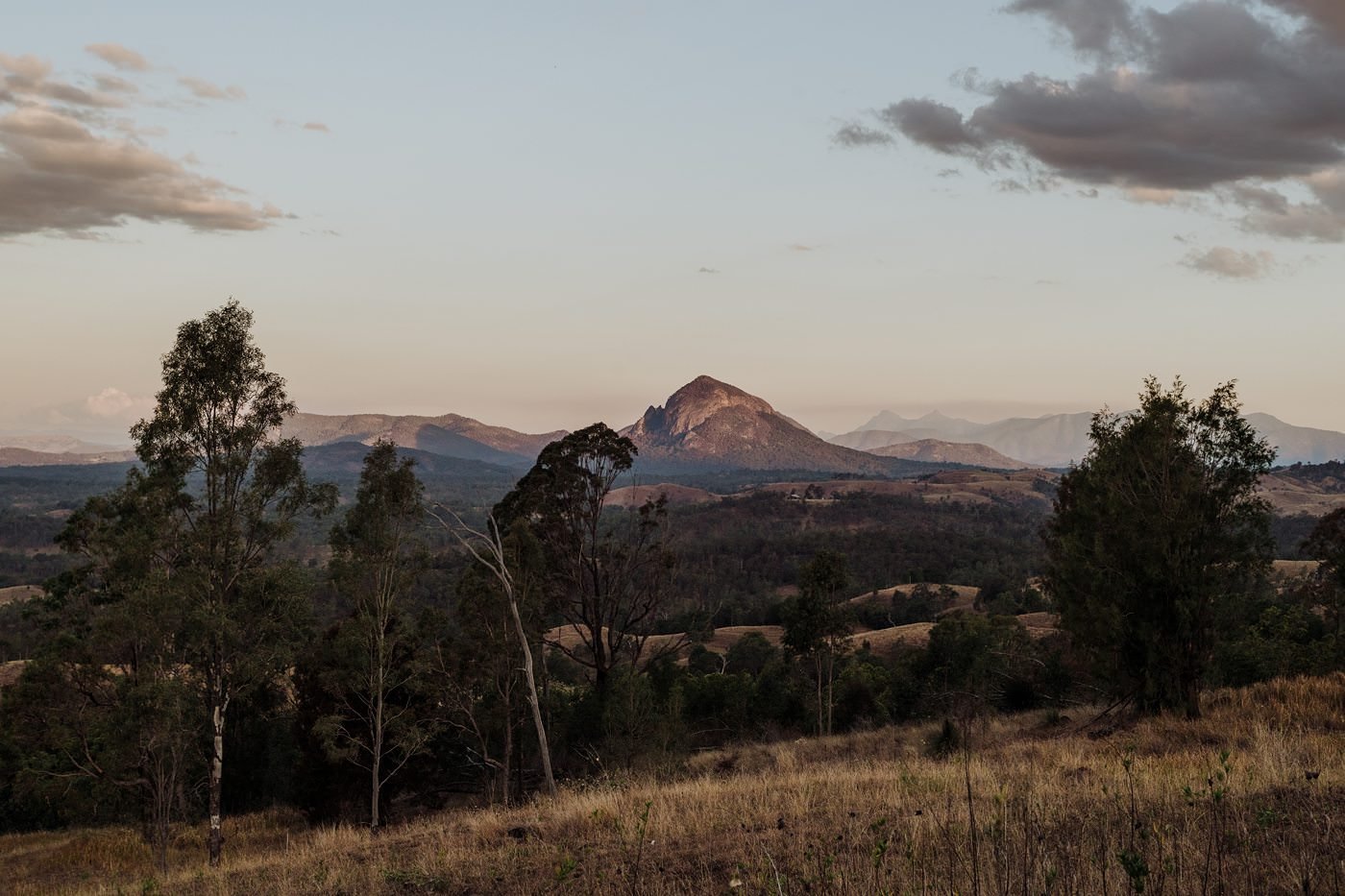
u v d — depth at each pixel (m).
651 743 32.38
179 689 24.75
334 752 29.19
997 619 58.00
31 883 26.95
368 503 29.75
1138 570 21.38
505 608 31.55
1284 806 9.09
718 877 9.09
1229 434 21.39
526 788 35.66
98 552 33.53
